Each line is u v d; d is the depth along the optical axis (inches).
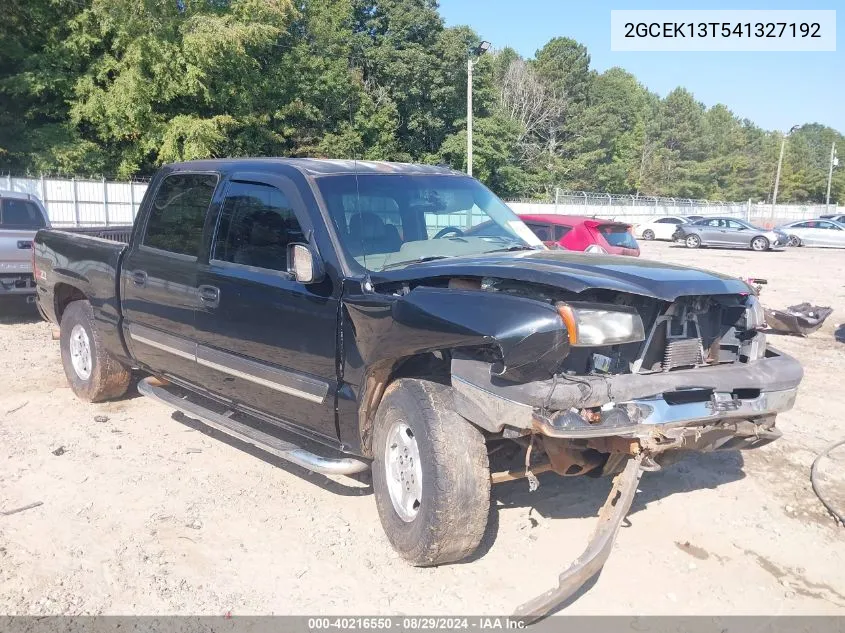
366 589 149.1
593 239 546.9
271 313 179.8
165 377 227.6
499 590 149.1
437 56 1859.0
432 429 145.8
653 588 151.6
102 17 1214.3
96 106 1217.4
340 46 1640.0
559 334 132.0
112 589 147.8
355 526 175.6
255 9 1321.4
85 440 228.4
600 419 137.6
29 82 1201.4
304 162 193.0
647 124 3821.4
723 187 4018.2
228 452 220.7
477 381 142.3
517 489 195.0
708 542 171.6
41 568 154.6
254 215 191.0
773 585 154.3
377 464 162.4
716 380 148.6
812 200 4224.9
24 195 455.2
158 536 169.2
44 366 316.5
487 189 216.1
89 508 182.2
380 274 164.6
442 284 161.0
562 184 2711.6
